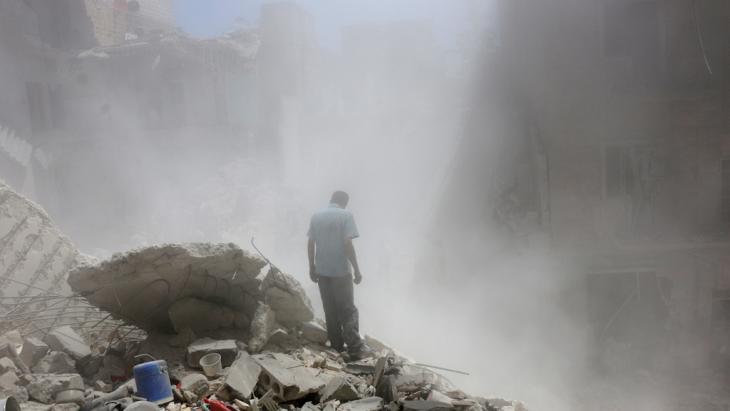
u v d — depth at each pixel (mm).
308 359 4812
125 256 4141
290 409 3781
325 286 5363
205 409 3547
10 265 5500
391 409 3803
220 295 5031
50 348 4512
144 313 4715
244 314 5238
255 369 4031
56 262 5859
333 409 3793
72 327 5395
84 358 4422
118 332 5266
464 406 4039
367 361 4988
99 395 3752
